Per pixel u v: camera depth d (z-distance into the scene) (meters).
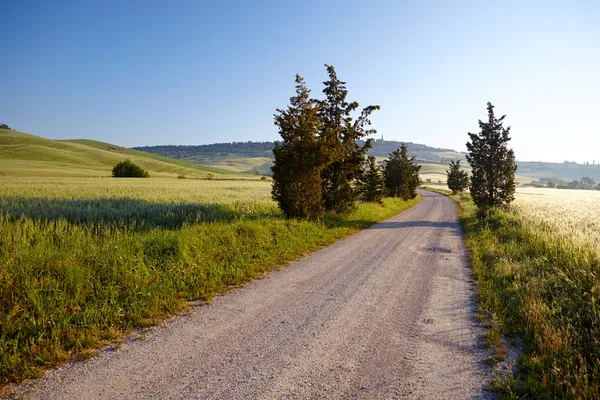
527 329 4.86
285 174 14.46
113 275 6.11
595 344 4.28
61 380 3.64
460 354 4.33
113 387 3.51
